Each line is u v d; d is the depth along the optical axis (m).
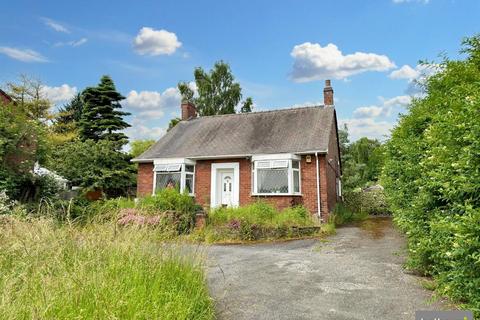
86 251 4.07
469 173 3.13
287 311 4.05
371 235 10.63
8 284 2.98
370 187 25.92
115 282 3.27
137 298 3.11
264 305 4.27
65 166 19.50
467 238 2.82
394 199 7.61
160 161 16.77
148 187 17.23
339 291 4.80
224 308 4.17
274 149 15.17
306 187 14.68
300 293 4.76
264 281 5.43
